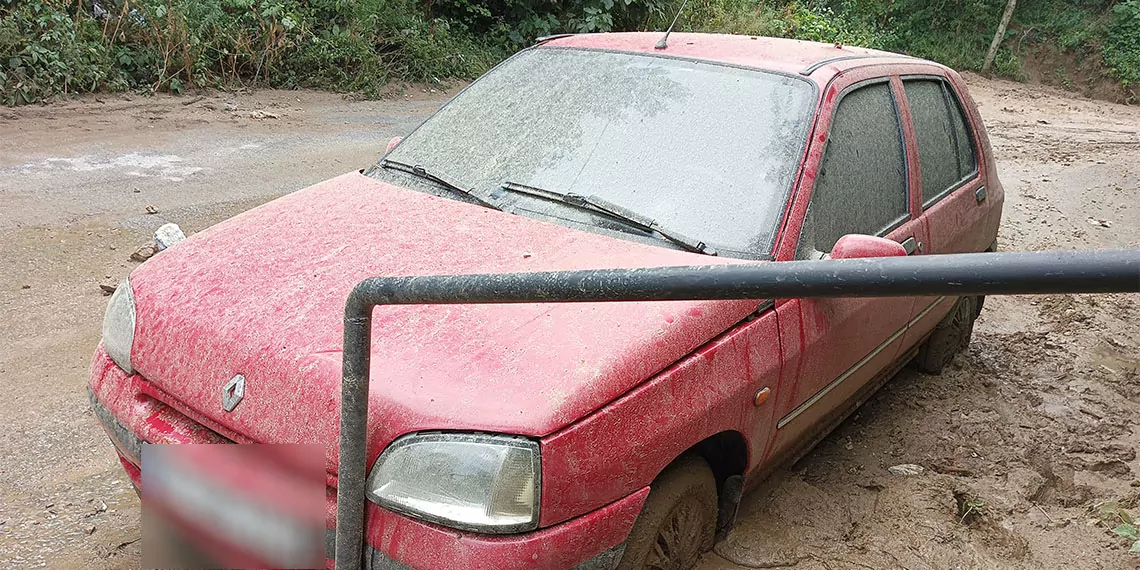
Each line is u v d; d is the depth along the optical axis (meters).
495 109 3.74
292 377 2.35
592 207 3.14
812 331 3.03
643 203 3.13
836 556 3.30
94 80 10.02
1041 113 19.20
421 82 13.34
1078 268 1.35
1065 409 4.77
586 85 3.64
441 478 2.16
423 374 2.32
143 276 2.91
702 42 3.90
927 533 3.51
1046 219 9.01
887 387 4.81
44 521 3.19
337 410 2.27
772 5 20.98
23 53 9.59
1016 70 25.36
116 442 2.70
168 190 7.34
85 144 8.42
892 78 3.92
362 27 12.84
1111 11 25.34
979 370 5.17
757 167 3.18
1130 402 4.97
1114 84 24.11
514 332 2.47
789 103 3.34
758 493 3.60
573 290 1.75
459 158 3.57
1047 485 4.03
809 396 3.16
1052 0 26.23
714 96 3.42
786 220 3.04
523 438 2.17
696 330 2.60
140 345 2.69
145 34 10.74
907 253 3.66
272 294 2.66
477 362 2.36
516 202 3.27
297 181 7.94
